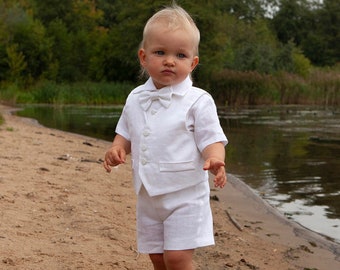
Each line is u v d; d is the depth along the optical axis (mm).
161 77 3174
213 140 3113
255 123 19844
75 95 34625
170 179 3143
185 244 3129
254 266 4680
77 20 52312
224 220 6309
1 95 32531
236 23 58219
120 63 41062
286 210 7145
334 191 8242
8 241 4379
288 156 11648
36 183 6621
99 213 5621
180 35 3154
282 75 36875
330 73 37562
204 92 3240
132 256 4449
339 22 71250
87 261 4188
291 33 74250
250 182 8891
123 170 8625
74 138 13406
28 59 41688
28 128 15008
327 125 18953
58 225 5035
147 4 37969
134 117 3299
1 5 43281
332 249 5492
